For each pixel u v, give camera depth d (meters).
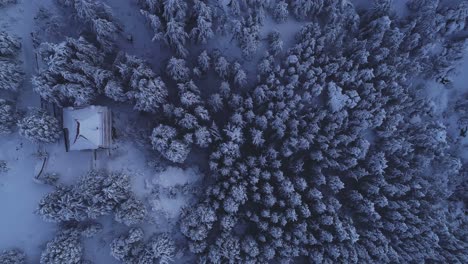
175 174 31.03
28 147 30.33
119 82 29.22
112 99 31.19
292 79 31.05
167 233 29.81
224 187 28.98
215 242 28.59
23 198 29.80
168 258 27.66
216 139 29.61
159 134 27.98
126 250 27.48
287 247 28.14
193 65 32.44
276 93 30.59
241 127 30.00
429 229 31.19
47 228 29.69
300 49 31.48
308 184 31.48
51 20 30.78
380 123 32.31
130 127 31.05
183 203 30.83
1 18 31.38
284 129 30.48
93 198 26.61
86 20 29.69
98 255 29.45
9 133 29.55
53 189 30.06
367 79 32.56
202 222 28.22
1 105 28.34
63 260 26.39
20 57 31.19
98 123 28.62
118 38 32.31
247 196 29.86
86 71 27.56
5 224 29.23
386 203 30.11
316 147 31.64
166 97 30.06
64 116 29.03
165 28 31.52
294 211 28.27
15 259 27.61
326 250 28.94
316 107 32.28
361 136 32.31
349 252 29.00
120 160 30.92
